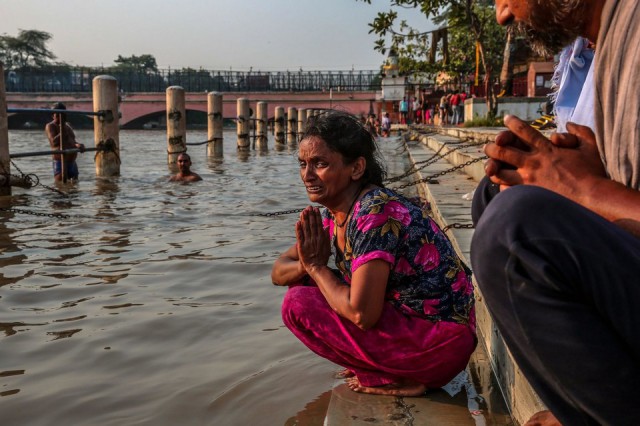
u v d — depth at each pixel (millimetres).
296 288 2557
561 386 1341
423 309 2430
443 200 6348
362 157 2445
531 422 1766
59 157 11562
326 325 2469
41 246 5816
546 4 1556
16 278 4715
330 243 2602
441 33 21031
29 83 68062
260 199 9016
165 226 6852
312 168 2438
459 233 4539
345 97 57844
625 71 1434
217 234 6398
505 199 1370
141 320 3768
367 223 2346
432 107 37375
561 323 1283
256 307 4012
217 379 2904
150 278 4719
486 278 1362
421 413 2391
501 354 2639
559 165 1528
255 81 62250
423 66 21547
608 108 1492
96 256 5422
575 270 1277
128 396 2758
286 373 2941
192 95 60656
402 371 2471
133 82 64875
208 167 15523
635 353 1281
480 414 2391
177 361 3143
